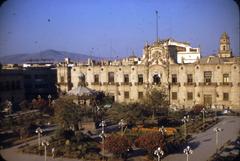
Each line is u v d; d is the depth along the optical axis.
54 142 54.34
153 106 75.25
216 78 94.75
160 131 54.47
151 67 100.94
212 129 66.94
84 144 53.00
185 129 62.91
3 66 97.94
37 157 48.69
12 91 97.69
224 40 99.94
